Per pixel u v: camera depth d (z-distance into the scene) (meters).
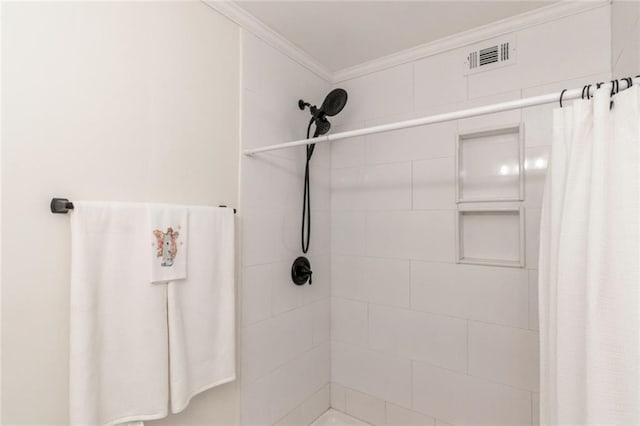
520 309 1.37
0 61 0.74
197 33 1.20
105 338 0.88
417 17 1.38
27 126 0.78
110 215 0.89
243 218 1.37
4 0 0.75
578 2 1.25
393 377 1.70
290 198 1.63
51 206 0.80
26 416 0.78
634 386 0.61
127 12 0.98
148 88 1.04
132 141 0.99
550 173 0.84
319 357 1.83
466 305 1.50
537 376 1.32
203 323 1.12
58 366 0.83
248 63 1.40
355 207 1.85
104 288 0.88
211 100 1.25
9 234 0.75
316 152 1.82
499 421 1.41
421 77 1.64
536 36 1.35
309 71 1.76
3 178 0.74
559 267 0.76
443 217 1.56
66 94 0.85
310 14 1.36
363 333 1.80
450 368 1.53
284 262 1.59
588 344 0.66
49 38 0.82
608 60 1.22
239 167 1.36
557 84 1.31
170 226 1.02
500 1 1.27
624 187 0.64
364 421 1.79
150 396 0.95
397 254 1.70
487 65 1.46
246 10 1.34
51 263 0.82
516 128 1.40
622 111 0.66
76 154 0.86
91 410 0.83
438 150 1.58
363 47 1.64
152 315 0.96
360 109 1.84
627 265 0.63
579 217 0.72
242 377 1.36
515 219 1.44
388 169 1.73
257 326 1.43
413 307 1.64
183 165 1.14
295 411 1.65
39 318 0.80
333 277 1.92
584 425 0.70
